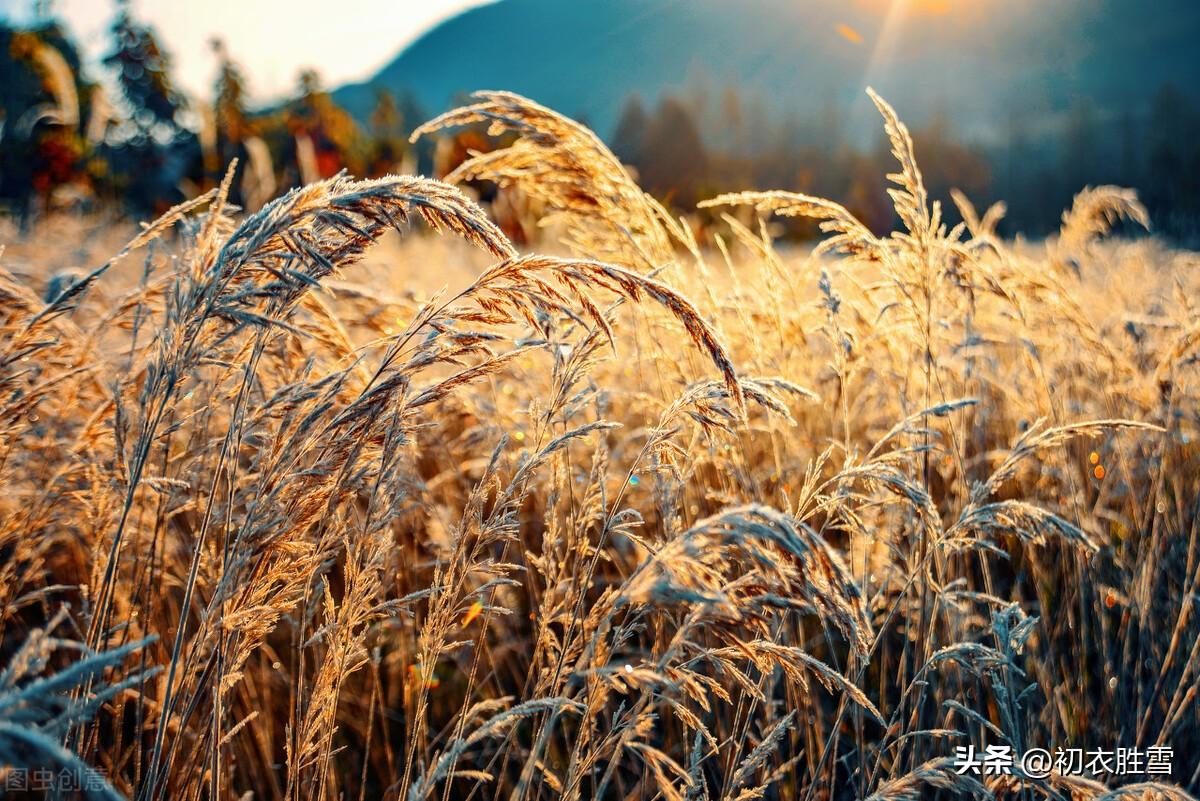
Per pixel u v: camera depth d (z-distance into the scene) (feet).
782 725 6.95
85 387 8.63
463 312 6.28
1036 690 10.03
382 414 6.26
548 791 9.05
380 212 5.58
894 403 12.15
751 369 10.50
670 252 10.10
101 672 6.63
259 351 6.40
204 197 6.42
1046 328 14.01
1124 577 10.91
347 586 6.63
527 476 7.08
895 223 123.34
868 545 8.57
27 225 27.55
